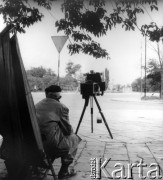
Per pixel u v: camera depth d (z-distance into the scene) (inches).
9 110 171.6
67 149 201.9
